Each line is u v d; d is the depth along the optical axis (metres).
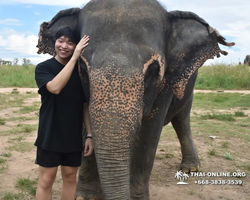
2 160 4.50
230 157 4.86
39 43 2.83
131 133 2.09
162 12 2.72
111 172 2.04
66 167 2.66
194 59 2.74
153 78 2.49
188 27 2.78
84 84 2.46
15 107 9.56
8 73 20.28
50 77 2.43
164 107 3.02
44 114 2.50
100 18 2.44
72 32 2.47
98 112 2.08
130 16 2.43
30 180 3.81
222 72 19.38
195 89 16.52
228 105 10.46
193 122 7.54
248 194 3.64
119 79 2.11
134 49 2.28
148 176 3.21
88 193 3.28
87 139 2.60
